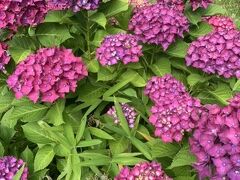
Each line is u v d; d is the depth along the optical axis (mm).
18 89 462
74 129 493
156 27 518
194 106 450
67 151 467
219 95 517
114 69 515
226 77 503
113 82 525
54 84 459
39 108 482
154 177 417
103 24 519
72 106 513
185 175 461
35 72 457
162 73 537
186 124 437
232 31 519
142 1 620
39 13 517
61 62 463
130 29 544
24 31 545
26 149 497
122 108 495
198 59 507
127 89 514
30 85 454
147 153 464
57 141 474
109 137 474
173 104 446
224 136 375
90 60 545
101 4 543
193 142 402
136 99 522
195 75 528
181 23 525
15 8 506
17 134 528
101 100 507
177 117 439
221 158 371
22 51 529
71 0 499
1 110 498
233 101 396
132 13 599
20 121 520
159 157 473
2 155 482
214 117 396
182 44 546
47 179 481
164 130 443
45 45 530
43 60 461
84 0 496
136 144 471
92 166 455
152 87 496
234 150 368
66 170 447
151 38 522
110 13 547
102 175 448
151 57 555
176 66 553
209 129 390
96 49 534
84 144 462
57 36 530
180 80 553
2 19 505
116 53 495
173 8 558
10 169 458
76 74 469
